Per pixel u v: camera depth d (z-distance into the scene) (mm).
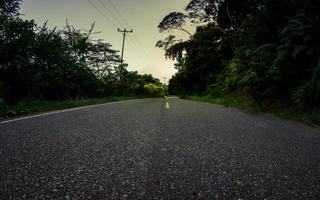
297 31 9023
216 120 5664
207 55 28047
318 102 7227
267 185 1858
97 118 5484
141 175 1991
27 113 6465
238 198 1624
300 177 2051
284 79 9180
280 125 5285
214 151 2824
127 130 4016
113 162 2307
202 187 1786
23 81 10148
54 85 12234
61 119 5215
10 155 2434
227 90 18266
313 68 8234
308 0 9594
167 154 2641
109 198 1565
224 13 27703
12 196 1552
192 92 35219
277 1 11766
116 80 26266
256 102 10320
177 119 5648
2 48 9375
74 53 14836
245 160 2498
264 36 13484
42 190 1652
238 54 17750
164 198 1590
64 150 2674
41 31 11414
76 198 1551
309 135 4203
